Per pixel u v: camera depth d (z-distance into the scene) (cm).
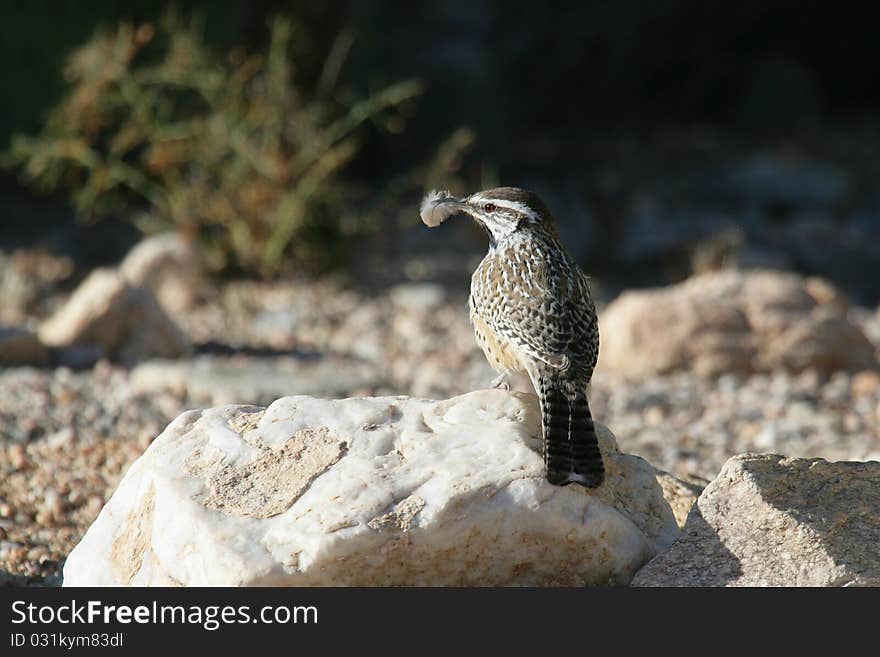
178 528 1209
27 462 1908
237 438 1291
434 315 3569
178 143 3869
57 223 4381
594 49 6919
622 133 6894
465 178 5547
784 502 1298
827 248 4825
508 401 1341
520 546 1224
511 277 1401
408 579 1209
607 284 4322
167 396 2428
